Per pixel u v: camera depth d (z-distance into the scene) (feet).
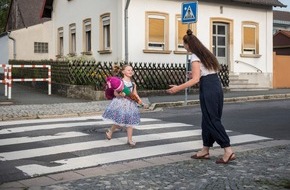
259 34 83.05
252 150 25.57
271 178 18.98
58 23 96.22
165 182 18.60
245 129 33.81
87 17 80.89
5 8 180.65
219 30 78.69
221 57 79.00
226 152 22.08
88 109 45.55
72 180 19.22
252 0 78.89
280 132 32.45
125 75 27.12
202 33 75.46
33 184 18.76
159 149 26.37
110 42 71.31
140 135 30.99
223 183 18.26
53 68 67.36
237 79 77.15
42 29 100.73
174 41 72.54
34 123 36.65
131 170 20.95
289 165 21.56
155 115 42.52
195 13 46.80
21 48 99.45
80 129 33.35
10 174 20.76
